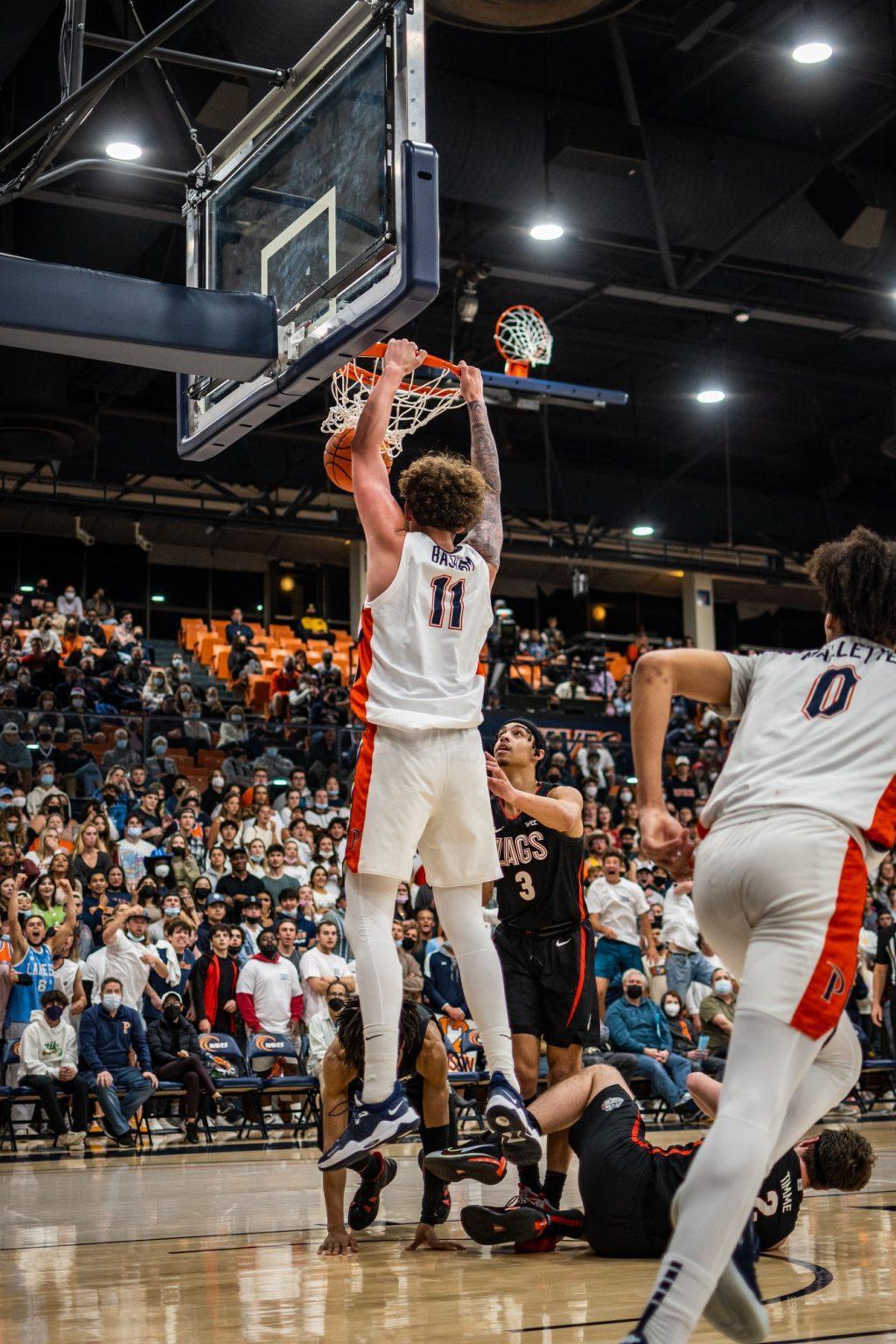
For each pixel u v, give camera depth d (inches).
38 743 635.5
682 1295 80.9
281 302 196.2
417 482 143.6
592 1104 166.1
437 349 802.2
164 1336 116.3
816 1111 100.5
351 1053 169.6
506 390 526.6
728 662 103.9
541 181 559.5
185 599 1023.6
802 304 716.0
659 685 101.1
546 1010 188.7
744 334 804.6
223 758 687.7
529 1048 185.3
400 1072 177.6
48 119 219.1
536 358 545.6
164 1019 395.9
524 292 740.0
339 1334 116.1
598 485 916.6
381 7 182.1
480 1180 153.3
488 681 811.4
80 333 172.9
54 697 682.8
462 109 538.3
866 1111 449.7
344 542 1029.2
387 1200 230.5
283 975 424.8
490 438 165.0
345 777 691.4
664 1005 445.4
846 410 913.5
